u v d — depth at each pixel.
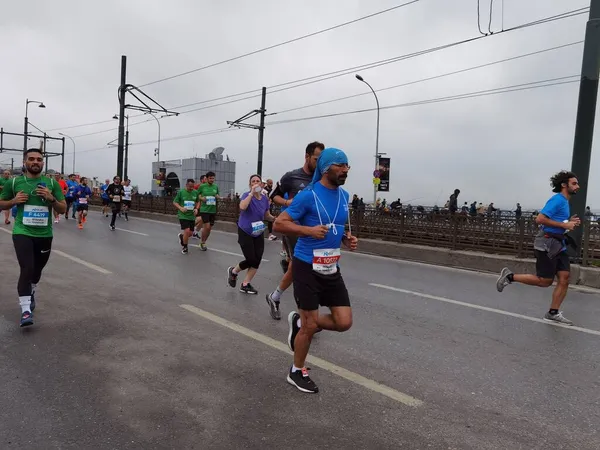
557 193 5.96
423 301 7.08
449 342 5.17
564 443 3.13
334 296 3.74
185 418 3.32
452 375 4.24
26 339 4.80
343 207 3.71
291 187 6.24
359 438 3.12
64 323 5.36
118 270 8.56
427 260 11.30
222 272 8.80
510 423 3.39
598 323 6.10
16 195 5.16
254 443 3.03
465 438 3.16
